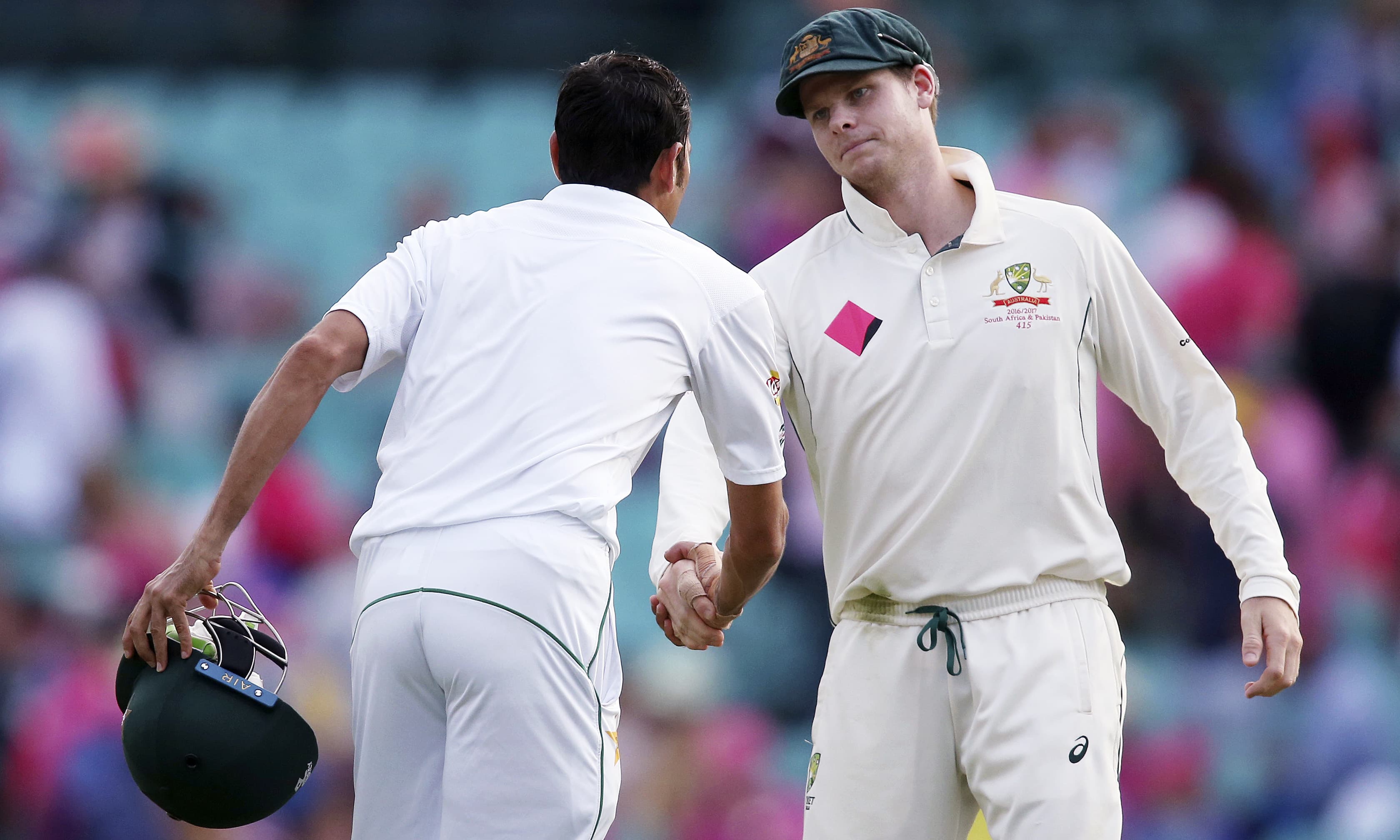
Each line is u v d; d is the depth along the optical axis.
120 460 33.12
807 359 12.77
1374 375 32.75
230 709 10.98
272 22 47.03
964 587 12.21
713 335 11.38
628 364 11.02
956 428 12.24
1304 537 30.34
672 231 11.69
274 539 29.09
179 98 45.75
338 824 25.09
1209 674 27.91
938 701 12.33
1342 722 27.33
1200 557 28.41
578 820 10.59
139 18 47.03
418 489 10.77
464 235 11.52
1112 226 37.00
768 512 11.64
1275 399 32.06
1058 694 11.94
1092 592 12.42
